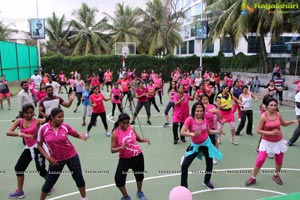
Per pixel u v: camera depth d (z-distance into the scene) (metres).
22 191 4.67
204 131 4.64
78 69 28.19
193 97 9.28
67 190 4.94
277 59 20.11
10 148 7.32
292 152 6.96
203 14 28.19
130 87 13.02
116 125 4.29
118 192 4.88
